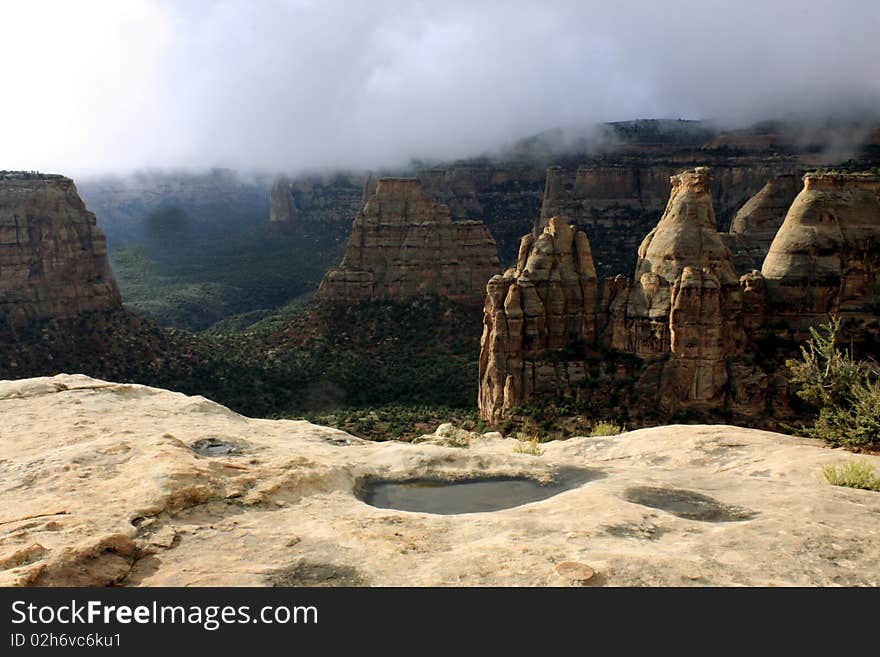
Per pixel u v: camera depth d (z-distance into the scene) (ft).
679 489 40.70
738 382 176.96
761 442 55.31
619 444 59.47
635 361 187.83
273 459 41.75
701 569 28.48
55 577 27.14
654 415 176.96
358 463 45.62
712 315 176.96
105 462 39.52
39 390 57.52
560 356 193.98
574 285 201.05
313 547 31.04
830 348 64.69
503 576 27.81
